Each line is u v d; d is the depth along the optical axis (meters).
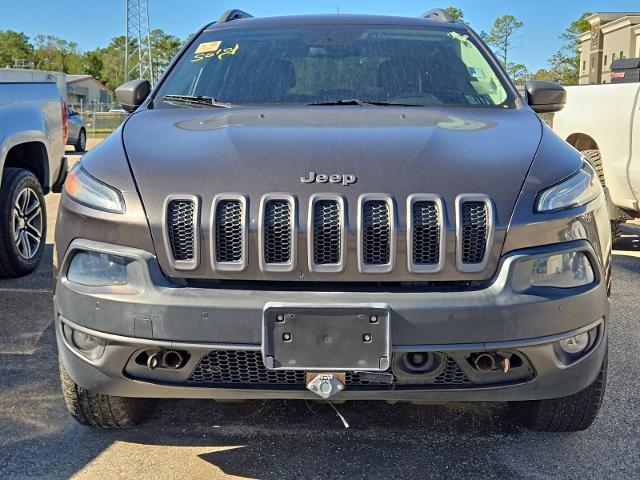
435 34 3.99
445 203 2.39
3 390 3.42
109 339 2.41
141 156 2.66
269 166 2.52
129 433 3.00
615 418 3.15
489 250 2.38
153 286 2.38
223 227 2.40
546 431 2.97
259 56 3.80
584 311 2.46
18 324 4.40
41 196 5.71
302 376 2.41
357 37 3.93
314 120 3.04
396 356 2.35
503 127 2.98
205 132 2.88
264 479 2.67
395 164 2.52
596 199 2.64
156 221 2.41
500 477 2.68
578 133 6.74
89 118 35.88
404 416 3.18
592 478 2.68
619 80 6.89
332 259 2.38
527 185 2.50
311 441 2.95
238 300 2.32
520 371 2.46
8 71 5.30
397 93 3.54
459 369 2.43
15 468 2.71
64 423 3.09
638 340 4.16
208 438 2.97
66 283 2.53
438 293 2.35
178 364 2.43
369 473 2.71
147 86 3.88
